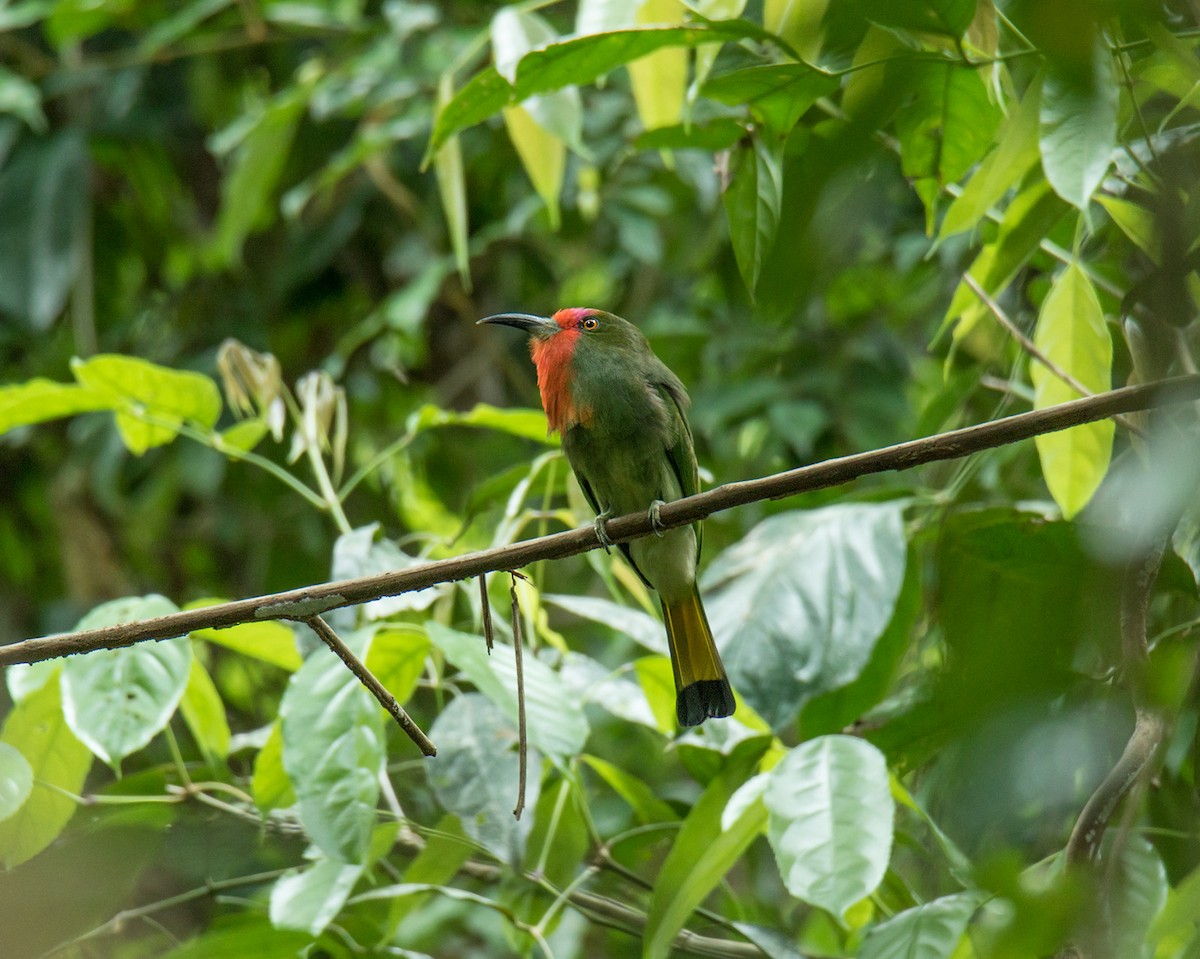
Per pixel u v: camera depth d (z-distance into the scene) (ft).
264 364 28.07
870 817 20.49
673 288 47.83
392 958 27.07
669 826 28.96
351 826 22.04
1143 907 19.38
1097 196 22.33
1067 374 23.59
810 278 9.23
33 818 24.81
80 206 44.42
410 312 41.11
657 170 45.24
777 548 28.02
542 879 27.14
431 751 19.77
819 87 22.11
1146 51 21.75
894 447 19.56
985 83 20.98
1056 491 23.70
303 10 45.57
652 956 22.33
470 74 43.01
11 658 20.68
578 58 21.31
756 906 32.68
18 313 43.34
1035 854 21.90
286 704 23.16
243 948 23.00
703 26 20.66
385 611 26.32
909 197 37.37
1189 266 15.02
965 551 25.14
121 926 27.17
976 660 10.27
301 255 47.37
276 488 47.16
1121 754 20.43
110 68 45.55
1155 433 19.99
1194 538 23.65
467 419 29.30
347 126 48.67
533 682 24.72
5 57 48.42
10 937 26.20
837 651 26.12
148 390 27.37
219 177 52.03
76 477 46.98
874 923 25.95
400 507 38.29
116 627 20.68
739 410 40.11
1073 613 10.61
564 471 30.42
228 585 49.78
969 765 10.20
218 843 30.94
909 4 10.27
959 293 25.20
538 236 46.80
